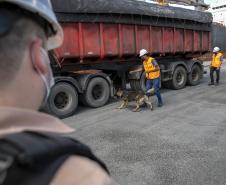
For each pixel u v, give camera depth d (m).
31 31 0.74
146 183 4.47
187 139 6.30
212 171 4.79
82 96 9.34
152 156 5.44
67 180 0.64
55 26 0.84
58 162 0.64
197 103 9.79
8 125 0.67
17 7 0.70
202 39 13.79
